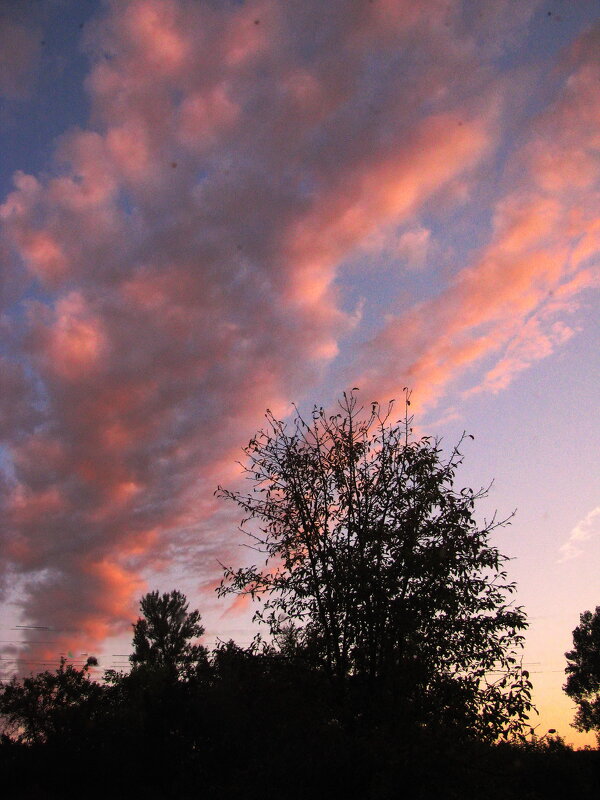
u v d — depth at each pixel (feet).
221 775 55.26
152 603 157.17
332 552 35.63
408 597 34.12
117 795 71.87
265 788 31.73
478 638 32.17
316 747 31.04
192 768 61.77
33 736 102.01
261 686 34.01
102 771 76.07
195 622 157.17
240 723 36.60
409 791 29.55
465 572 34.24
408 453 37.52
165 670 99.45
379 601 33.71
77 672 107.96
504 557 34.63
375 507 37.55
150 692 82.07
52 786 77.51
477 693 31.65
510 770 31.91
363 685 33.71
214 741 59.06
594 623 211.82
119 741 79.36
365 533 36.06
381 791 28.19
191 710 69.56
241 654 35.27
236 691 35.09
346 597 34.06
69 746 83.30
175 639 150.00
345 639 34.27
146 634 152.56
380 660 33.88
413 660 32.86
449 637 33.32
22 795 75.77
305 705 33.19
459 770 30.14
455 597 33.01
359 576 34.22
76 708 93.09
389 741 30.42
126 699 99.50
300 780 30.48
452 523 35.81
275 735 33.17
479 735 31.40
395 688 32.91
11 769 80.69
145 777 72.54
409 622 32.89
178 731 72.49
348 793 29.76
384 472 37.99
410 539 34.91
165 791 65.82
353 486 37.96
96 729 85.66
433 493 36.55
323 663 34.60
